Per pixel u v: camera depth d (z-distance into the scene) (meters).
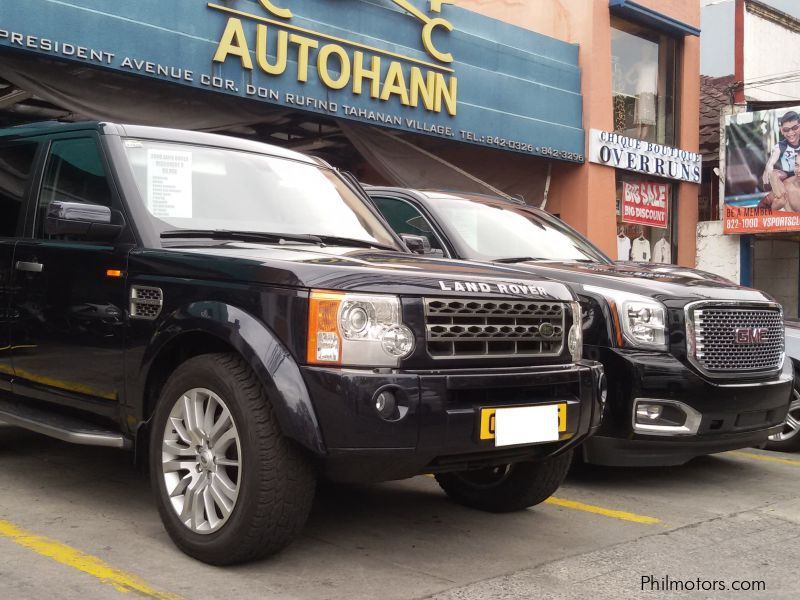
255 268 3.29
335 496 4.65
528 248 6.05
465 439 3.25
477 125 12.91
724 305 5.07
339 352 3.11
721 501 4.95
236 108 10.75
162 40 9.47
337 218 4.59
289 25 10.64
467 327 3.38
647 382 4.84
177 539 3.46
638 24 15.78
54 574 3.24
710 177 18.00
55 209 3.69
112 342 3.79
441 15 12.73
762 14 16.86
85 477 4.78
